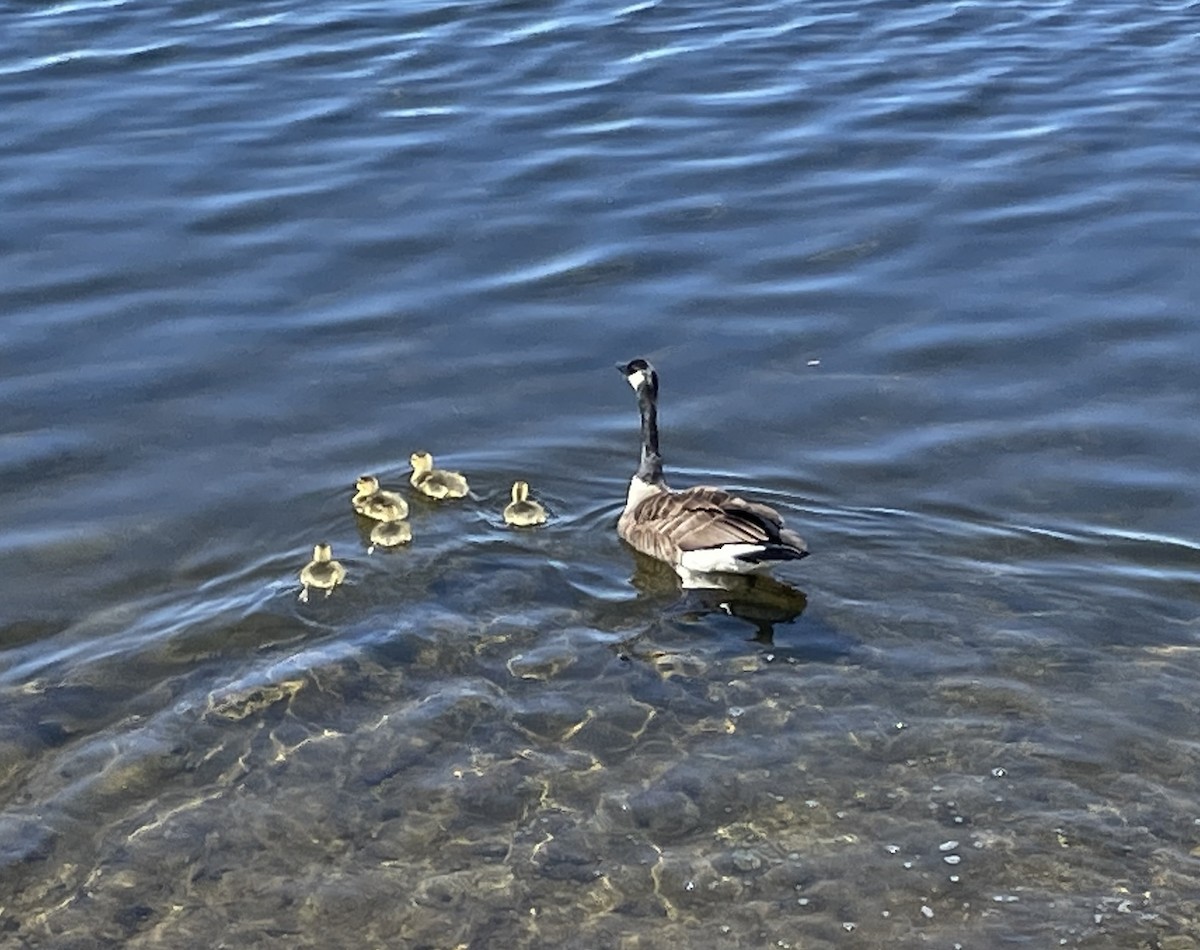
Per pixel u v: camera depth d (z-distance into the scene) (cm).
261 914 1355
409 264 2486
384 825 1445
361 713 1580
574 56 3281
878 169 2797
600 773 1498
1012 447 2036
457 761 1516
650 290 2419
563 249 2534
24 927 1347
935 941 1309
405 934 1332
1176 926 1316
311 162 2806
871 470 1997
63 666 1662
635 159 2830
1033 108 3055
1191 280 2419
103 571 1822
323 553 1777
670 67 3231
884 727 1546
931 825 1427
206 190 2703
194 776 1506
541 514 1900
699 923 1333
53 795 1486
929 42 3400
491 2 3581
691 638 1688
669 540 1788
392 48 3312
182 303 2375
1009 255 2508
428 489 1944
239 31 3400
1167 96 3108
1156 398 2133
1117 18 3569
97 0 3572
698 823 1438
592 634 1697
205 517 1920
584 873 1387
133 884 1388
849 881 1370
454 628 1706
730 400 2155
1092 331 2292
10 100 3031
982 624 1695
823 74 3212
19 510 1933
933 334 2295
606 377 2214
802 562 1814
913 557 1819
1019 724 1544
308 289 2416
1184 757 1498
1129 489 1939
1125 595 1738
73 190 2697
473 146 2872
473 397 2169
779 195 2708
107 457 2034
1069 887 1359
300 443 2070
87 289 2405
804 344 2281
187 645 1689
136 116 2977
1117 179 2747
